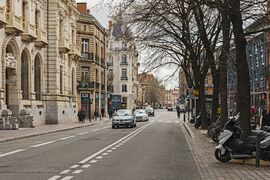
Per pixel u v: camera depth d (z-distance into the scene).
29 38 45.62
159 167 14.14
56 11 53.88
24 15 45.31
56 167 14.01
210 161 15.61
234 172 12.73
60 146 22.25
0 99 38.53
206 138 26.70
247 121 15.88
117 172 12.95
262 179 11.30
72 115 62.59
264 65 51.66
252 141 14.34
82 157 17.05
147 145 22.78
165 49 38.22
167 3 18.48
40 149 20.61
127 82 132.12
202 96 36.06
